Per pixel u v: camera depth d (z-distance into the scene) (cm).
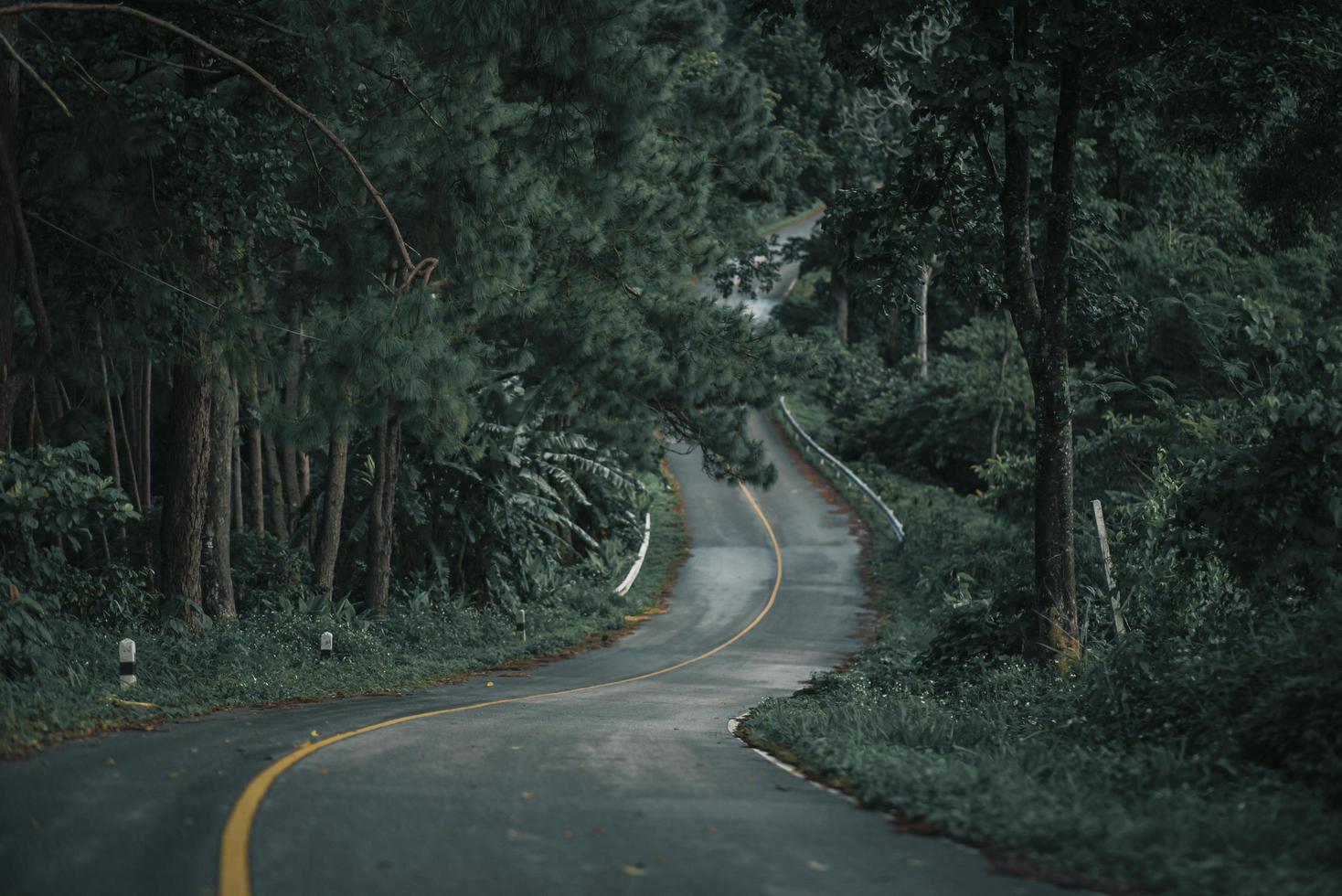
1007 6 1595
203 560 2298
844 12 1698
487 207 1927
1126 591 1947
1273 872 592
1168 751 945
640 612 3834
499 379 2652
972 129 1695
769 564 4500
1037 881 590
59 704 1258
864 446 6600
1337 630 978
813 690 1908
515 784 865
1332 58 1543
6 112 1589
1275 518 1233
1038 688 1495
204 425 2183
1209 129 1731
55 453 1612
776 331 2522
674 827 701
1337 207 2203
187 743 1085
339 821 702
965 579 3130
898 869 606
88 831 672
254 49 1841
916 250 1923
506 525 3366
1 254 1605
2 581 1466
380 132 1905
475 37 1664
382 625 2684
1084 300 1898
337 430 1597
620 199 2280
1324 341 1523
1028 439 5147
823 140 7938
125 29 1789
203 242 1831
